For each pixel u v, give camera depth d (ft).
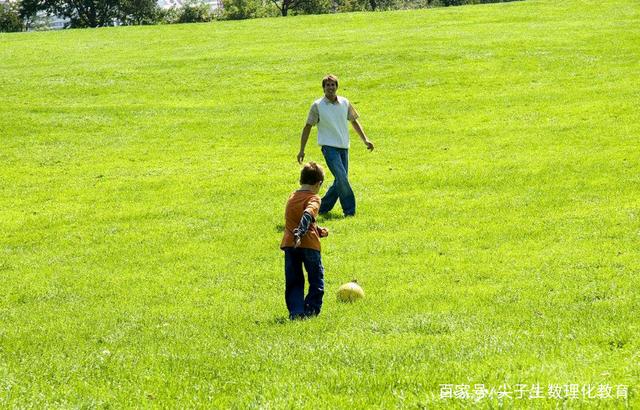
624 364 32.27
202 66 173.99
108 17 498.28
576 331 38.81
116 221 82.28
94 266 66.95
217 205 86.17
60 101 148.77
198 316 50.31
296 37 205.98
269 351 38.58
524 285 52.80
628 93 130.52
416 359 35.32
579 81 143.13
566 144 103.76
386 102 139.64
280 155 110.11
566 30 190.19
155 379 34.99
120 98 150.51
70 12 490.49
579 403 28.22
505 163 96.22
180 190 93.45
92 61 185.88
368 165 101.55
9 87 160.35
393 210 79.87
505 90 141.38
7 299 58.39
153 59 184.24
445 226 72.69
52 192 95.61
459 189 86.99
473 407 28.45
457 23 214.48
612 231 66.59
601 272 55.01
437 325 42.83
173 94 152.56
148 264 66.74
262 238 72.49
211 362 37.45
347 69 164.86
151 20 498.69
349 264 61.62
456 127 119.65
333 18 237.04
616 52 163.12
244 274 61.46
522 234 68.18
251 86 156.04
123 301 56.24
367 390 31.27
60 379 36.01
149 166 106.83
